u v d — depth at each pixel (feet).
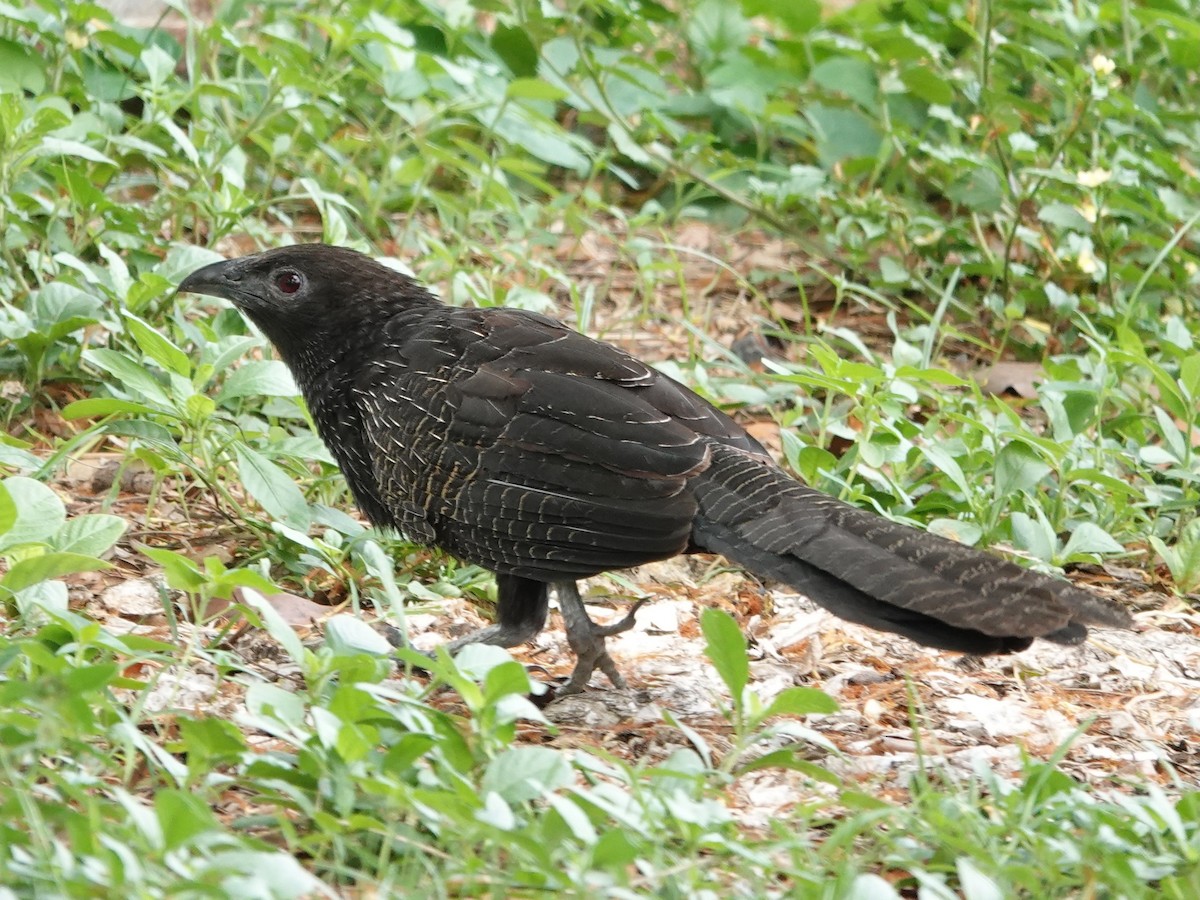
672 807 20.67
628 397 27.81
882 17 57.57
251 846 20.27
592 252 51.16
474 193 47.91
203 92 43.45
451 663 22.72
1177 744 28.09
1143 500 37.52
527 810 21.59
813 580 25.35
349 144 49.14
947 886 21.72
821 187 51.24
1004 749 27.14
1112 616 23.86
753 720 23.72
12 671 24.71
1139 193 48.06
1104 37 56.44
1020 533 33.83
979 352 47.57
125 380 31.99
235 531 34.12
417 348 29.27
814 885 20.22
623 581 33.96
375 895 19.69
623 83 53.93
